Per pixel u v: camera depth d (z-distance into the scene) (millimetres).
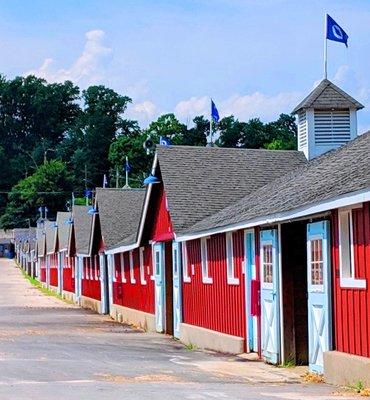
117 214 66312
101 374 24781
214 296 36344
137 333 46125
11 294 107188
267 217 26594
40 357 30000
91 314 67562
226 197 41625
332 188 23031
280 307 28281
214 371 26578
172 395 19469
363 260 22000
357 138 32500
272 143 151125
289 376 25250
